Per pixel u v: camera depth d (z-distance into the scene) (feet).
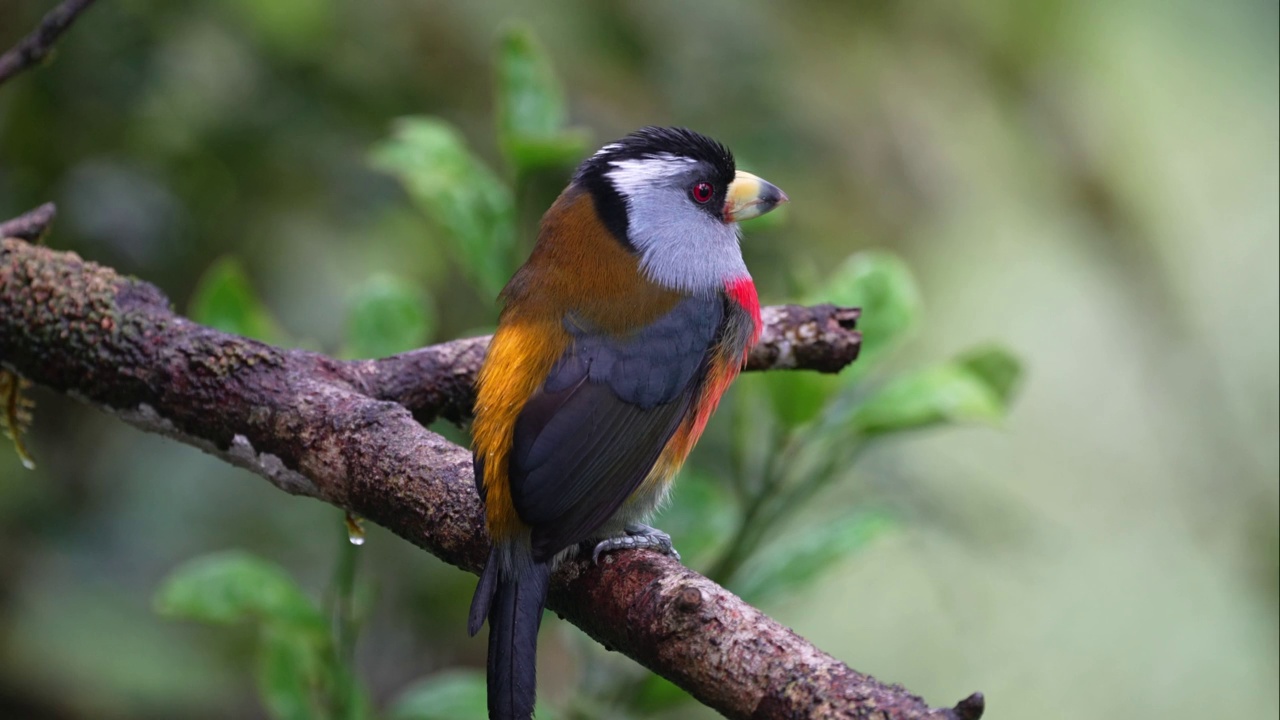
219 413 22.15
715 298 24.21
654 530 22.68
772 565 24.52
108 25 35.40
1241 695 49.75
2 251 23.65
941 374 24.64
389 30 38.86
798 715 16.01
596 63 40.11
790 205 41.14
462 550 20.07
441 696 25.27
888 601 48.80
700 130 40.14
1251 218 55.52
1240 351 55.11
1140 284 53.42
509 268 26.32
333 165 37.29
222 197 36.88
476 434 21.16
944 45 47.70
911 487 36.32
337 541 37.70
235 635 37.45
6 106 35.45
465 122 39.78
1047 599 51.08
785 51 42.19
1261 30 53.26
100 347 22.77
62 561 35.81
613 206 24.64
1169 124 54.13
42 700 35.22
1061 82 50.78
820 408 25.16
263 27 36.58
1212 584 51.88
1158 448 53.01
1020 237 52.75
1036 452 53.21
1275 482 53.78
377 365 24.00
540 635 35.53
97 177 35.06
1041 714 48.57
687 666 16.97
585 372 22.03
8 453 36.04
